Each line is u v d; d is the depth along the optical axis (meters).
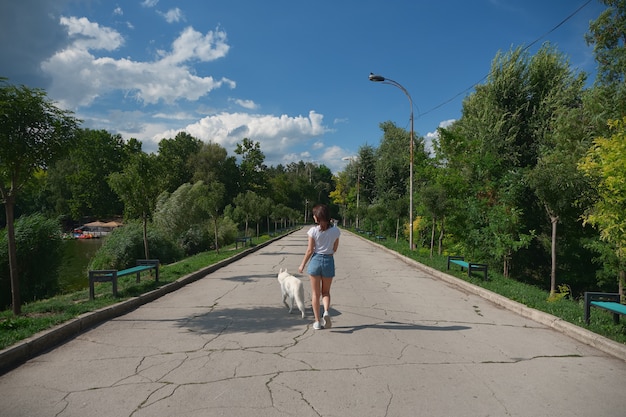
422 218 24.62
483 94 22.31
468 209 18.42
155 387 4.00
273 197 75.88
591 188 9.05
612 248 14.50
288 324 6.54
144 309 7.68
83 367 4.55
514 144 21.14
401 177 45.47
